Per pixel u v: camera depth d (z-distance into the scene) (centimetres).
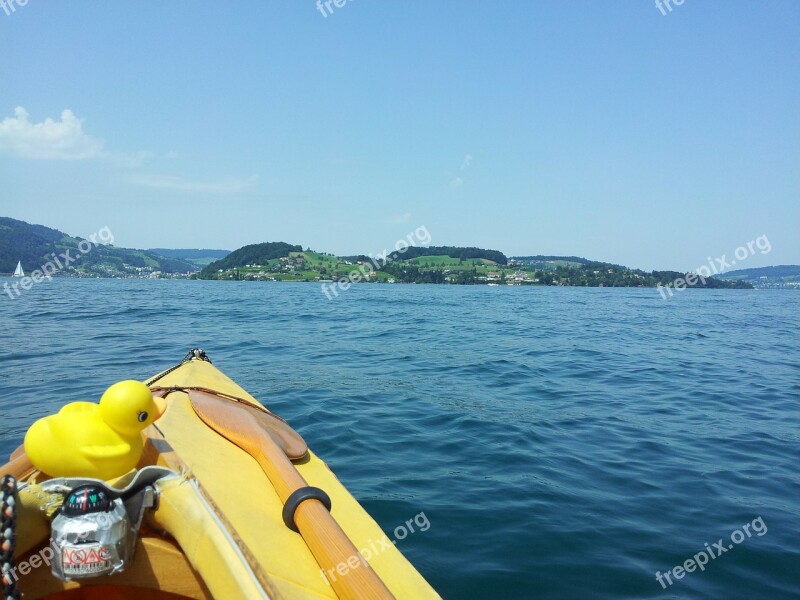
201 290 5112
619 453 651
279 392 902
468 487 531
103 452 203
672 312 3625
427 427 726
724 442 711
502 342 1720
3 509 174
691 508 502
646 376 1190
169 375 530
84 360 1121
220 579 189
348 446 640
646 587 376
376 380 1038
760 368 1348
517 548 420
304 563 235
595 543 432
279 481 285
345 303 3597
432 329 2073
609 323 2639
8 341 1360
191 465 287
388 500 497
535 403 894
